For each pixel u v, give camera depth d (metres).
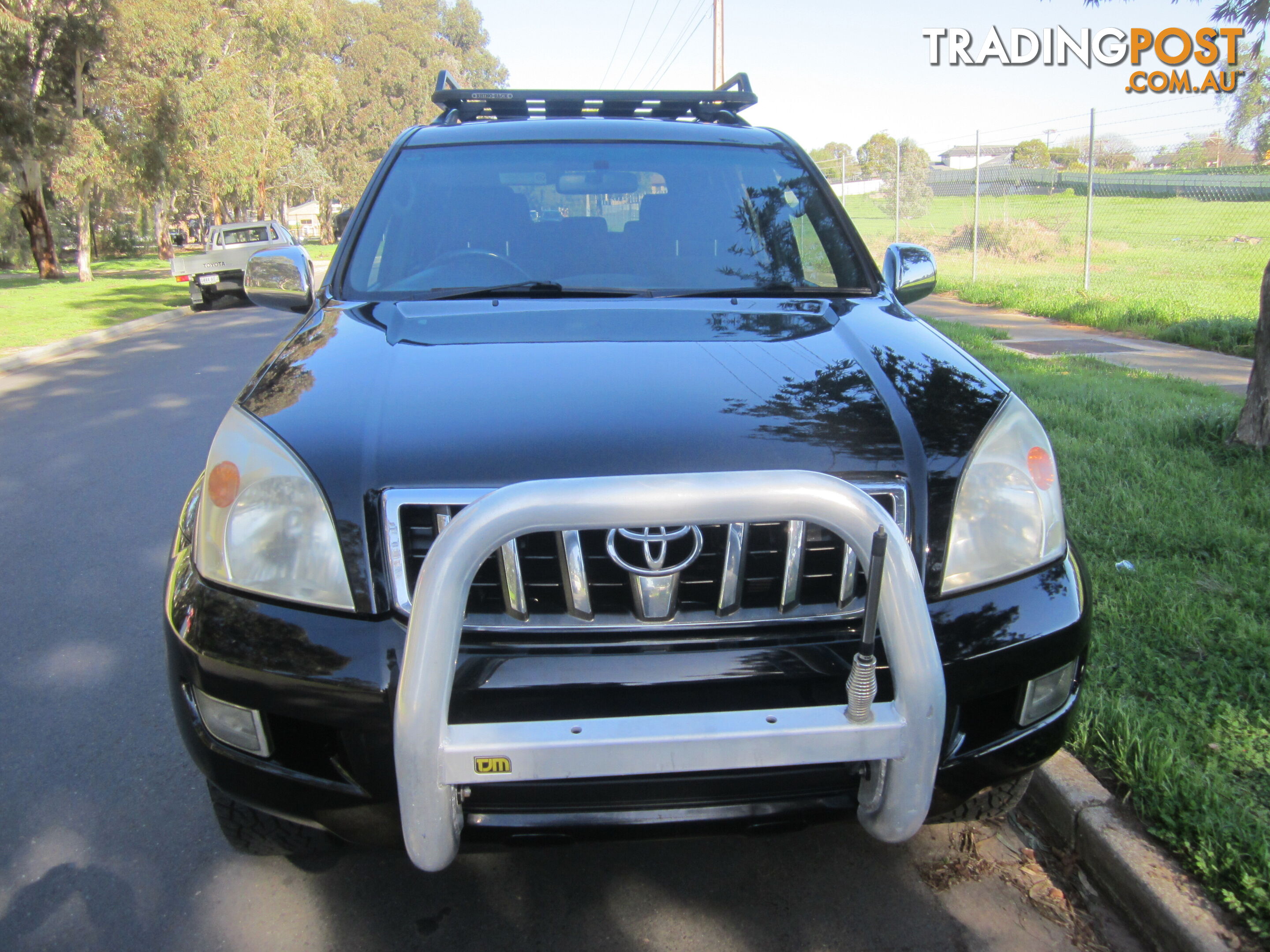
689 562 1.71
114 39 26.73
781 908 2.18
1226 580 3.43
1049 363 7.96
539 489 1.41
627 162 3.14
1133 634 3.08
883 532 1.42
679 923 2.13
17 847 2.45
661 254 2.88
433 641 1.42
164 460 6.37
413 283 2.78
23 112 24.70
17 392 9.51
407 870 2.32
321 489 1.80
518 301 2.63
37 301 20.89
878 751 1.52
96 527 4.99
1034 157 25.59
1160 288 14.36
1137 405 6.09
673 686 1.67
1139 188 19.14
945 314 12.38
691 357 2.16
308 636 1.75
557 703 1.65
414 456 1.80
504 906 2.20
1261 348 4.81
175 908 2.21
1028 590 1.90
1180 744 2.48
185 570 1.98
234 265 18.31
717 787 1.71
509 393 1.98
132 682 3.31
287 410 1.99
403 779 1.46
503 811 1.71
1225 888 2.03
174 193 45.03
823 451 1.83
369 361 2.18
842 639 1.75
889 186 23.44
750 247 2.91
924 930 2.11
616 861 2.34
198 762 1.90
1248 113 9.84
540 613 1.73
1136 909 2.11
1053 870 2.30
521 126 3.33
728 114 3.77
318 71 49.84
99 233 53.91
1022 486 1.96
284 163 50.28
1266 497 4.17
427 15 78.06
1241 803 2.27
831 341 2.31
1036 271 18.08
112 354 12.18
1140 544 3.76
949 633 1.81
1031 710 1.90
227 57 33.28
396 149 3.22
